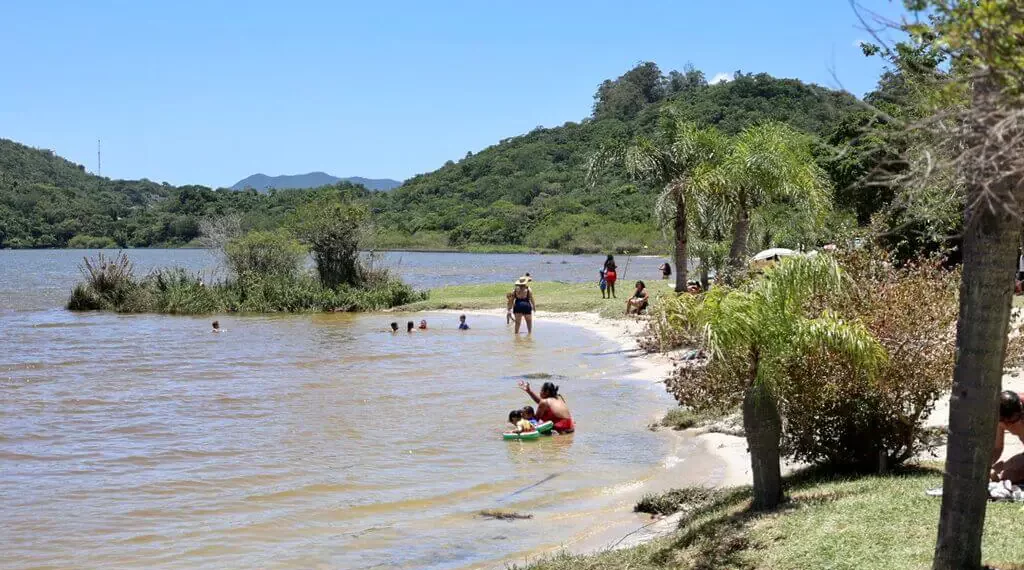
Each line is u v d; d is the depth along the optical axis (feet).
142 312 136.67
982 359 19.44
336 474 41.22
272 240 152.56
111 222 578.66
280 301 136.87
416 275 249.34
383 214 533.96
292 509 35.99
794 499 29.30
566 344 90.12
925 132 16.57
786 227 90.43
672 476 39.99
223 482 39.86
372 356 82.99
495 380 68.59
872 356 27.91
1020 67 14.42
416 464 43.14
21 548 31.07
